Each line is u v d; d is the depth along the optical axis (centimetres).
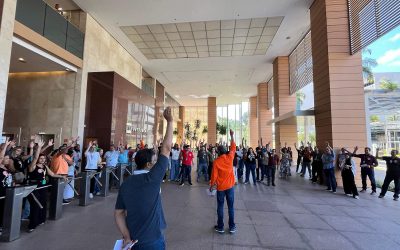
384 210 604
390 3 757
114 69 1414
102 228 452
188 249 369
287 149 1333
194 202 668
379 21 802
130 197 177
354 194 743
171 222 496
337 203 672
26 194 425
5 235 391
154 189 183
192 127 3891
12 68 1030
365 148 860
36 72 1097
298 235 433
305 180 1107
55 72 1085
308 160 1172
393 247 387
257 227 473
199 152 1105
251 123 3027
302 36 1400
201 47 1551
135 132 1377
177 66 1914
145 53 1642
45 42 858
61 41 951
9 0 639
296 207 625
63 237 409
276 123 1747
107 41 1332
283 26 1280
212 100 3059
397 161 732
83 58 1091
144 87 1955
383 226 485
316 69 1055
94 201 666
